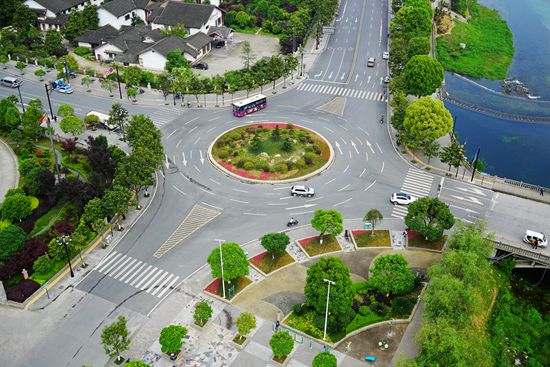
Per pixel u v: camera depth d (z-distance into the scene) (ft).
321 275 268.82
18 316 280.92
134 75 503.61
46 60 554.46
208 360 256.52
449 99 553.23
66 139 425.69
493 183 393.91
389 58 547.49
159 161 375.45
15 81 513.04
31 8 634.02
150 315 281.95
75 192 348.18
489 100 559.79
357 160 417.08
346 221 351.67
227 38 612.70
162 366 253.44
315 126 460.14
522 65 643.86
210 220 352.08
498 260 329.11
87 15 613.93
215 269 287.28
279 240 309.83
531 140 488.44
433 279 278.67
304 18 625.41
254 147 421.18
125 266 314.55
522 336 288.10
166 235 338.75
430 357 240.53
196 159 415.03
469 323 269.03
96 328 274.36
